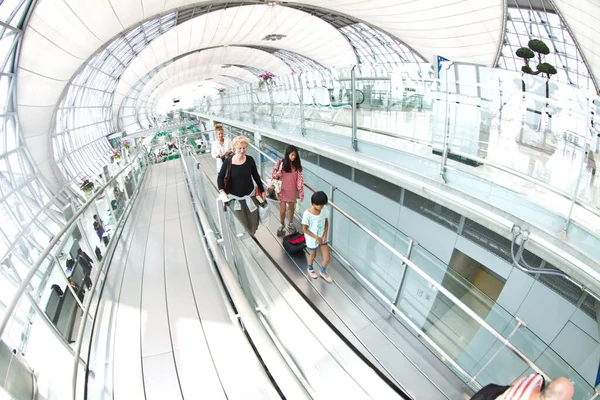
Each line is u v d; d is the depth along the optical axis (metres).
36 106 17.83
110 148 37.72
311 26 37.03
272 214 5.86
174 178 8.19
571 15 17.42
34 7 13.18
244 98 11.03
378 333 3.39
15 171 16.17
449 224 4.77
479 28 23.91
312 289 3.95
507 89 2.81
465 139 3.20
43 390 2.02
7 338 1.91
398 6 25.16
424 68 3.58
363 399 2.32
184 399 2.06
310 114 6.04
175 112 46.34
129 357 2.38
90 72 26.12
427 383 2.94
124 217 5.13
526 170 2.73
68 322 2.43
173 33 32.88
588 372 3.37
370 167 4.42
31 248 12.76
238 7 31.56
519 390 1.93
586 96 2.25
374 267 3.79
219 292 3.10
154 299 3.03
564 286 3.59
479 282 4.64
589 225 2.28
